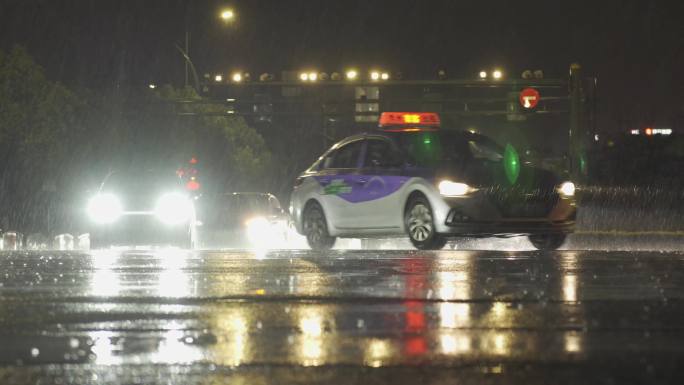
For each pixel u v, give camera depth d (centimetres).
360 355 900
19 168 7050
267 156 11225
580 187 6800
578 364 855
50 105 7219
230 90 9356
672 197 6631
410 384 775
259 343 966
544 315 1154
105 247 3603
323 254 2173
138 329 1058
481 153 2594
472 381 786
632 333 1025
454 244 3391
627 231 4347
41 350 931
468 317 1139
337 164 2773
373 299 1305
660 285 1470
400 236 2591
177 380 791
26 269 1772
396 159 2578
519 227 2456
